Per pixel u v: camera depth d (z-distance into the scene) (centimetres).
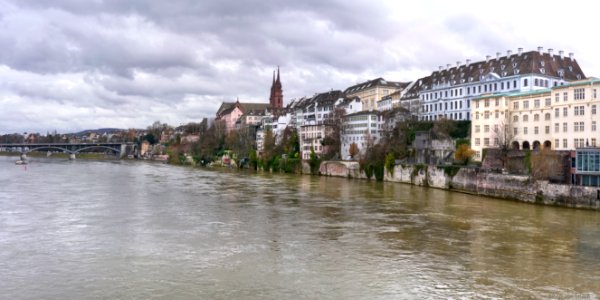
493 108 11675
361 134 16875
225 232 5978
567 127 9988
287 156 18975
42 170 17638
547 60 13300
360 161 14538
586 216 7244
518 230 6181
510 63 13662
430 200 9044
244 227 6306
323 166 16225
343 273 4338
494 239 5672
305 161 17188
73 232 5900
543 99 10781
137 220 6744
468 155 11669
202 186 11819
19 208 7712
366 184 12531
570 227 6384
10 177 13900
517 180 9006
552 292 3888
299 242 5469
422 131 13775
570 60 13875
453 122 13462
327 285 4019
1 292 3819
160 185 12000
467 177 10375
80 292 3828
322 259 4772
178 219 6856
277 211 7625
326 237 5734
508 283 4091
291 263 4625
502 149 10388
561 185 8225
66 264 4544
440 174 11300
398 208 7981
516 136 11375
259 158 19850
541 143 10825
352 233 5966
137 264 4550
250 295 3775
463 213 7481
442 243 5462
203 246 5247
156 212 7462
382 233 5972
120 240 5491
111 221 6644
